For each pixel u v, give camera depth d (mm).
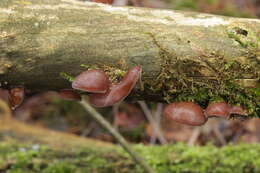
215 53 833
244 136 1487
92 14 842
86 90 809
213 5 1846
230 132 1508
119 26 839
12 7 830
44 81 846
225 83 839
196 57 834
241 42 833
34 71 834
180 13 855
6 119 1316
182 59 834
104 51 833
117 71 834
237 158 1147
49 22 831
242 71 834
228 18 852
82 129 1550
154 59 836
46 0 842
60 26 832
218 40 836
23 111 1645
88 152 1170
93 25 836
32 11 832
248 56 831
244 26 839
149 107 1585
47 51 827
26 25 827
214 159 1148
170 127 1543
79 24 835
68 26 833
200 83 842
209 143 1220
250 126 1510
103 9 848
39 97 1699
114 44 834
